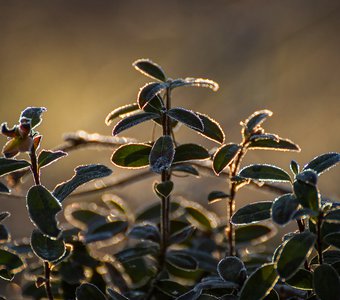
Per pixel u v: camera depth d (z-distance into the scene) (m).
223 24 2.12
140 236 0.70
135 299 0.69
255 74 1.95
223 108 1.84
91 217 0.74
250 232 0.72
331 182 1.57
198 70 2.05
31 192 0.63
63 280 0.70
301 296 0.65
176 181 1.03
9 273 0.66
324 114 1.89
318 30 2.03
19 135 0.64
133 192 1.16
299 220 0.63
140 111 0.68
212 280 0.65
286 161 1.72
